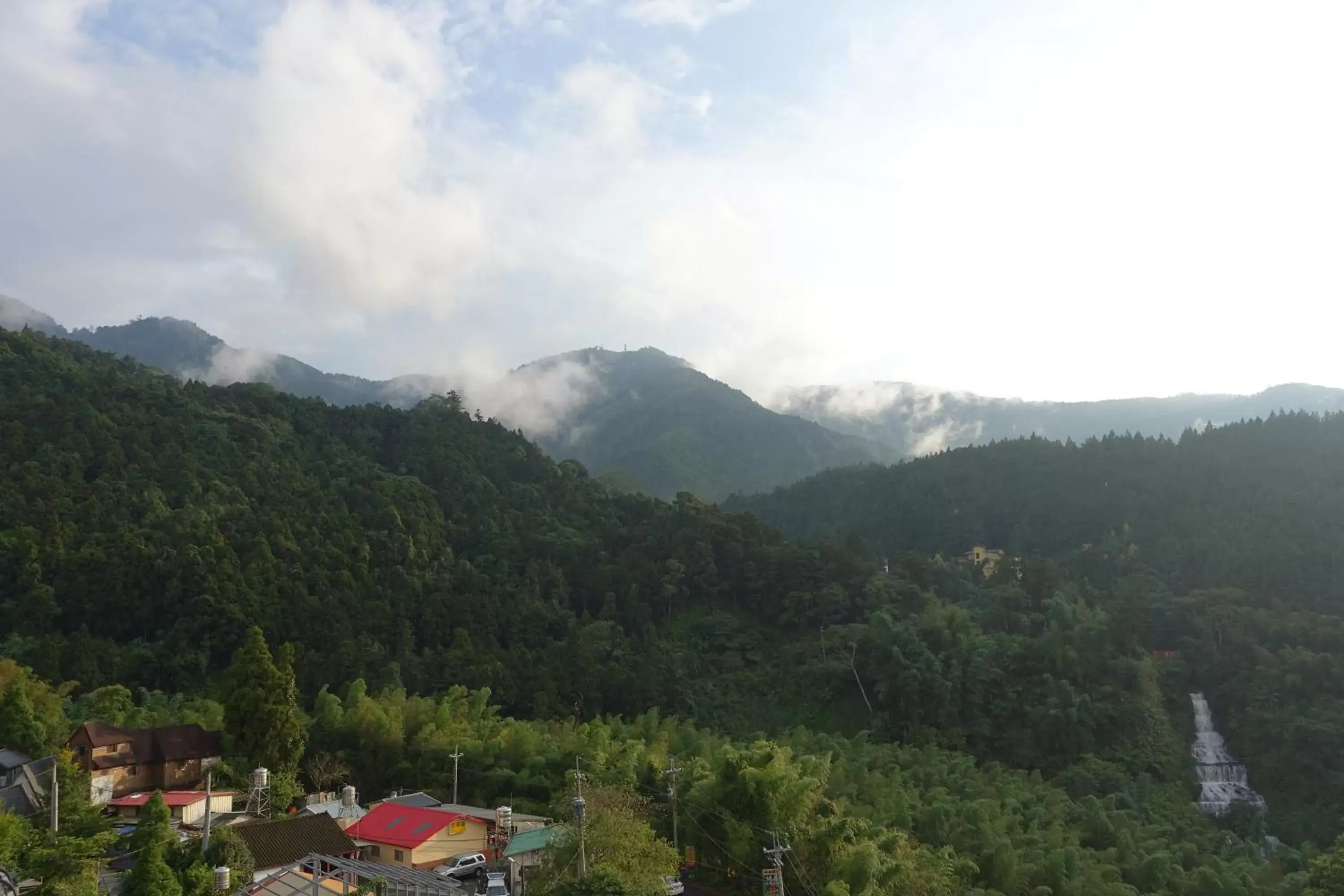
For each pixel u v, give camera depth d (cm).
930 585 16475
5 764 6762
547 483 19838
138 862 4491
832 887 5459
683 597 15575
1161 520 18638
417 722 9550
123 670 11325
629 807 6078
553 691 11950
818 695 13425
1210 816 11550
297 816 6366
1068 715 12419
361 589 13750
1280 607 14450
